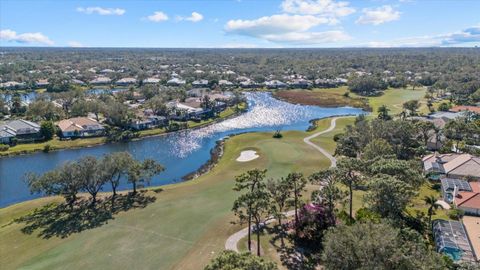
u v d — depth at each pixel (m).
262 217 48.28
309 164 72.81
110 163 56.72
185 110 123.25
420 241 32.66
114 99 136.25
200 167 78.75
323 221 42.19
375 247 27.00
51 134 97.50
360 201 52.88
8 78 194.38
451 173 61.88
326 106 150.25
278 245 41.97
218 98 145.25
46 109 114.19
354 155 74.94
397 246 28.14
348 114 133.62
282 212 48.97
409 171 46.88
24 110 123.75
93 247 42.41
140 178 60.62
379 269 25.64
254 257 24.61
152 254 40.69
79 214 51.88
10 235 46.19
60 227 47.97
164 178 71.88
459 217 47.88
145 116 115.75
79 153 88.69
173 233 45.44
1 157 84.69
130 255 40.56
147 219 49.59
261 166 72.38
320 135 98.75
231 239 43.53
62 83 175.38
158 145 96.00
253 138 95.12
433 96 164.25
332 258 28.77
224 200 55.75
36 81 188.62
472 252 37.38
